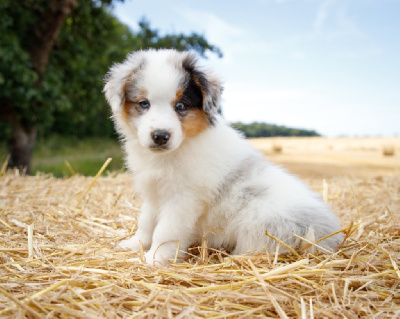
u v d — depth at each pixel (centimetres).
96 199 100
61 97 187
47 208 90
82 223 83
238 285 56
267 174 72
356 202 96
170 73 68
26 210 88
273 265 62
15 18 188
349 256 65
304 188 74
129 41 291
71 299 52
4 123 247
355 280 57
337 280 58
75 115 232
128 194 105
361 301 54
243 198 70
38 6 185
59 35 207
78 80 212
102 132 455
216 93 70
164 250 69
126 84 71
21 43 186
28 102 177
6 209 88
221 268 62
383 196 108
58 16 185
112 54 239
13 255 65
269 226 68
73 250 68
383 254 65
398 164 257
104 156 339
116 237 77
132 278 58
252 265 59
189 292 55
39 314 50
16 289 55
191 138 70
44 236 75
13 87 171
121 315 52
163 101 68
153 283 57
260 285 56
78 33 221
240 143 75
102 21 224
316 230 68
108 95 73
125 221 86
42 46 187
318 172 208
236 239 71
